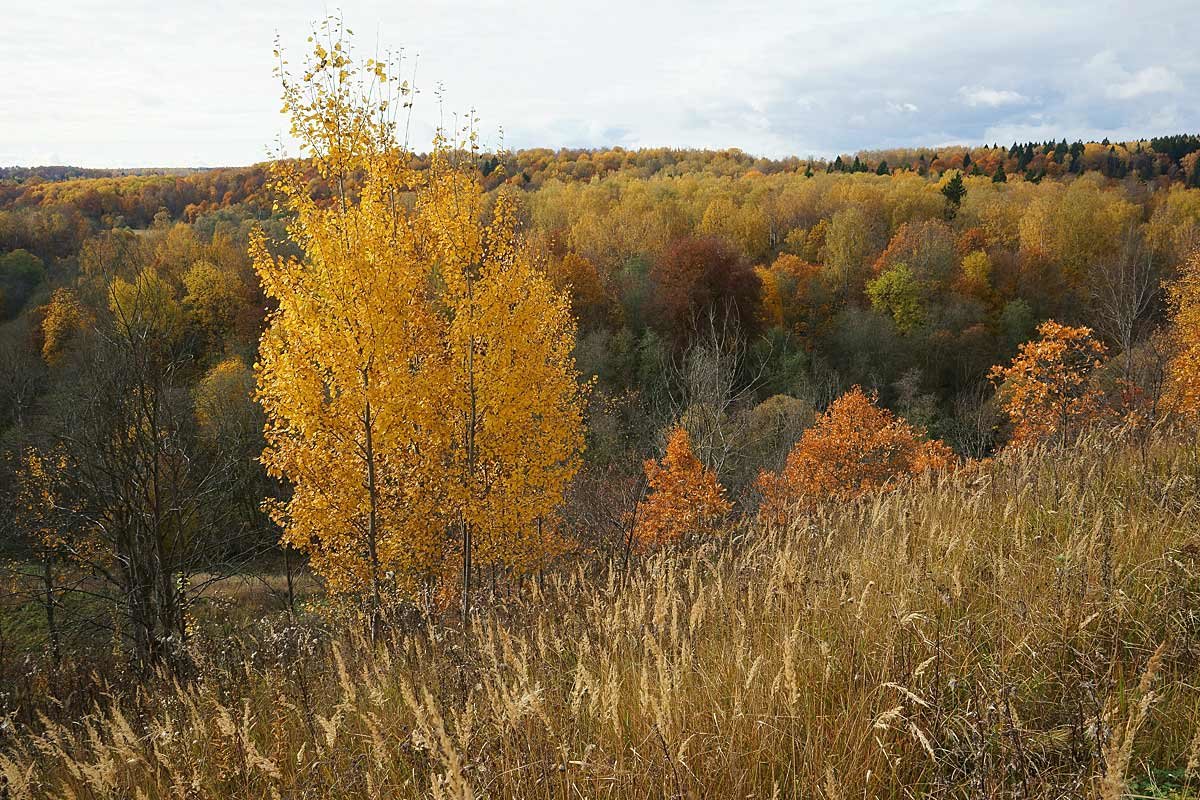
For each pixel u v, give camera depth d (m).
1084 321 44.00
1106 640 3.28
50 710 6.49
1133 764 2.67
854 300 51.06
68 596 15.34
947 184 75.44
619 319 44.00
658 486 19.23
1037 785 2.46
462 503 11.32
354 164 10.12
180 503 12.99
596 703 3.38
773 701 3.23
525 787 3.02
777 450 28.19
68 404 15.06
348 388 10.15
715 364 24.70
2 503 15.02
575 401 17.58
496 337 11.52
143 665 8.21
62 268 34.97
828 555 5.54
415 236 10.96
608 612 4.67
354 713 4.39
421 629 6.22
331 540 11.69
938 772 2.77
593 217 62.25
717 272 42.19
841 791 2.53
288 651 6.55
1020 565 4.04
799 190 76.75
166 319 13.34
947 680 3.20
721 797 2.84
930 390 43.22
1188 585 3.62
